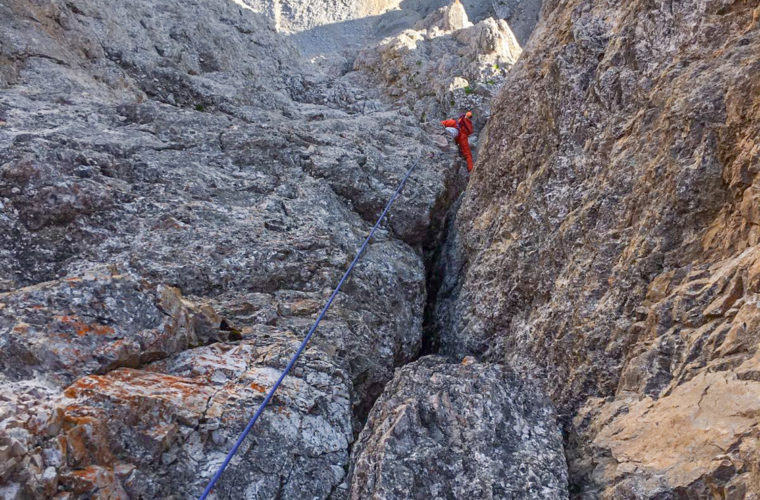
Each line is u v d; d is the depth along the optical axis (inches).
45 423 111.5
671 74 166.9
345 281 210.8
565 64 211.3
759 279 119.4
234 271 195.6
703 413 113.7
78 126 244.2
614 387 152.0
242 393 142.5
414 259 255.8
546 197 205.3
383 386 194.1
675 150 152.2
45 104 258.1
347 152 276.5
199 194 223.8
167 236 199.3
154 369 144.0
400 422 129.4
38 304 137.1
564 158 204.1
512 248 217.8
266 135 268.7
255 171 254.5
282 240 211.3
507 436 130.3
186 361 148.3
